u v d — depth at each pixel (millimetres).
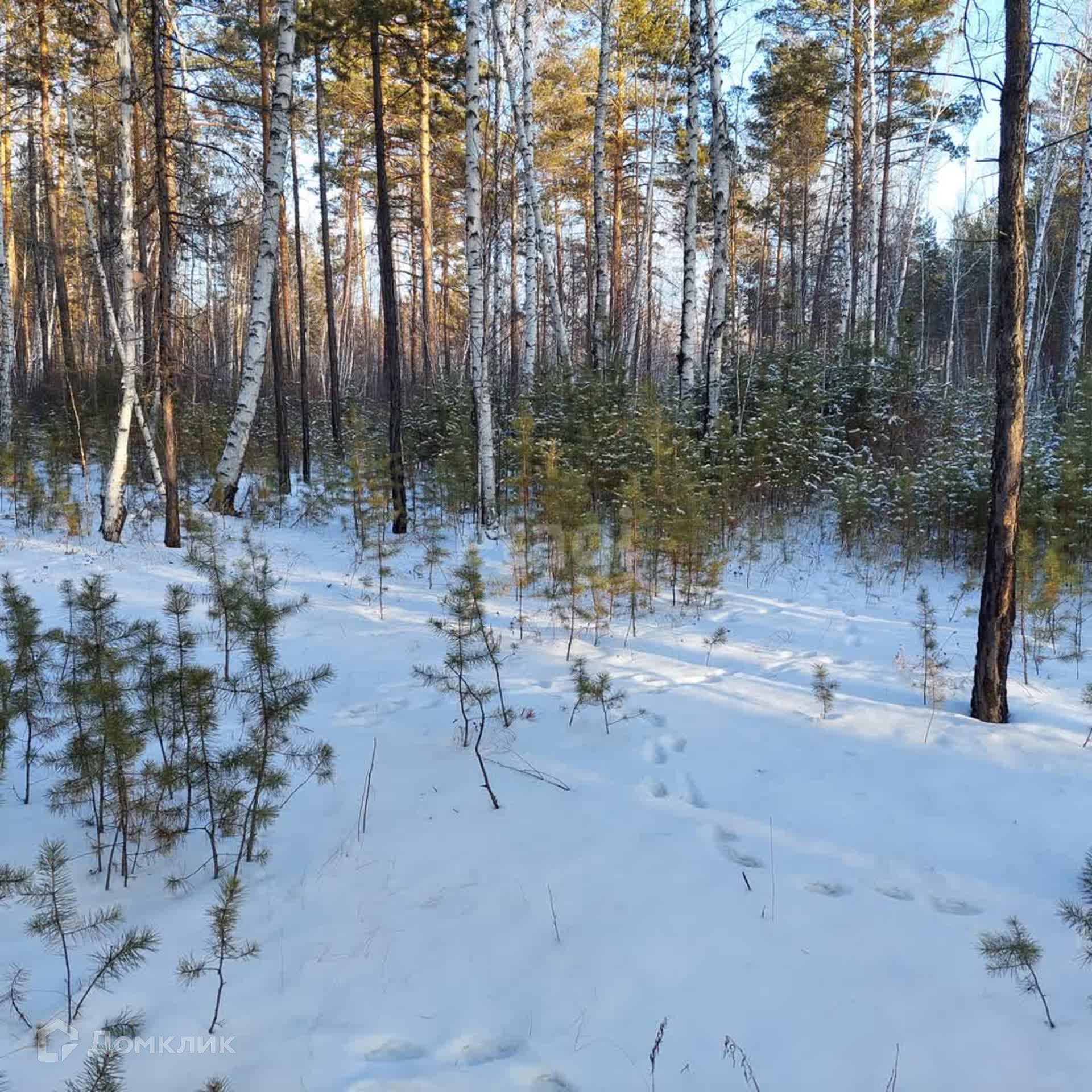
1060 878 3977
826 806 4691
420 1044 2930
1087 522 8891
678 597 9023
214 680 4766
